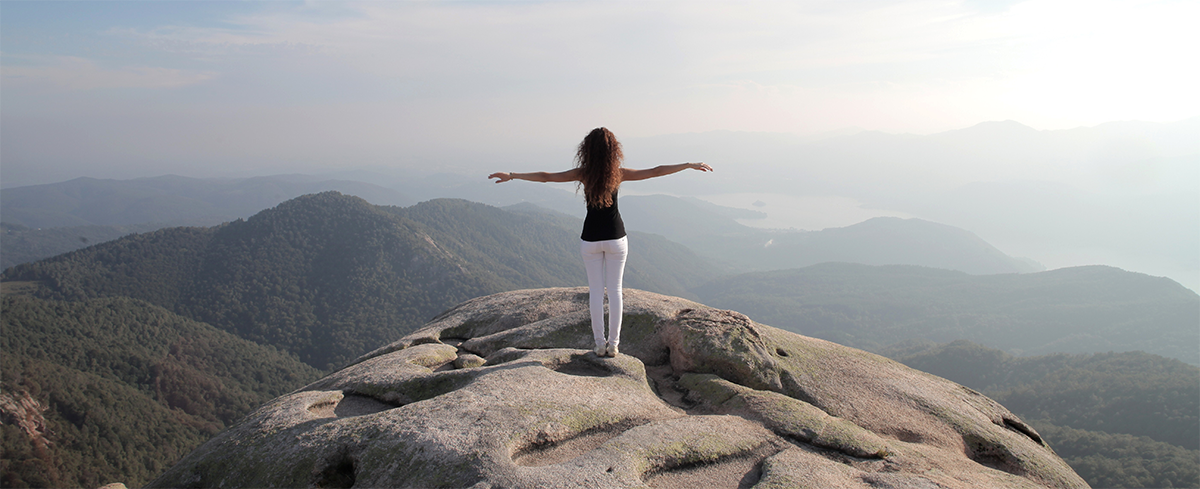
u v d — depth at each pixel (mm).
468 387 5961
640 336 8797
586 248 6953
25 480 72812
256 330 198125
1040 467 6102
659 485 4469
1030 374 154125
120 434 93188
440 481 4203
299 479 4707
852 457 5219
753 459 5012
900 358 189625
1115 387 120938
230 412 123062
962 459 5773
